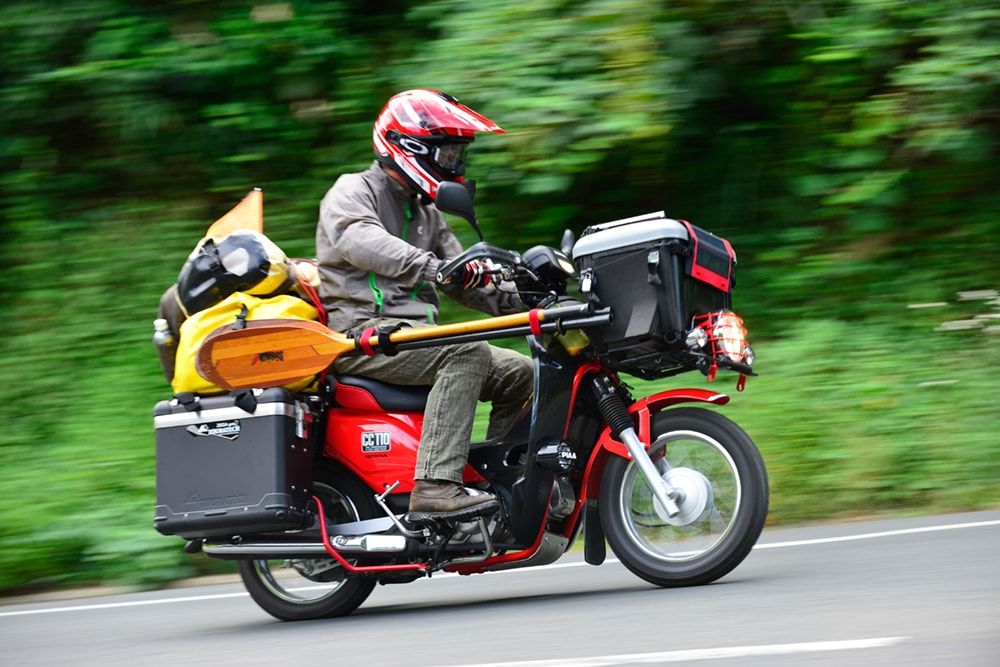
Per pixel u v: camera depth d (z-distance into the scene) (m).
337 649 4.86
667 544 5.58
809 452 8.57
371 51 12.12
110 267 11.60
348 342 5.70
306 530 5.84
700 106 11.31
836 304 10.49
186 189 12.24
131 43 12.09
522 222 11.00
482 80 10.07
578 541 8.39
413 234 6.12
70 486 9.18
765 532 7.68
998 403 8.85
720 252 5.68
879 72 10.73
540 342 5.72
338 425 5.96
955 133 10.08
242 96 12.16
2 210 12.26
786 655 3.88
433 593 6.69
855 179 10.66
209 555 5.95
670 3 10.20
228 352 5.69
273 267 5.78
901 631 4.11
